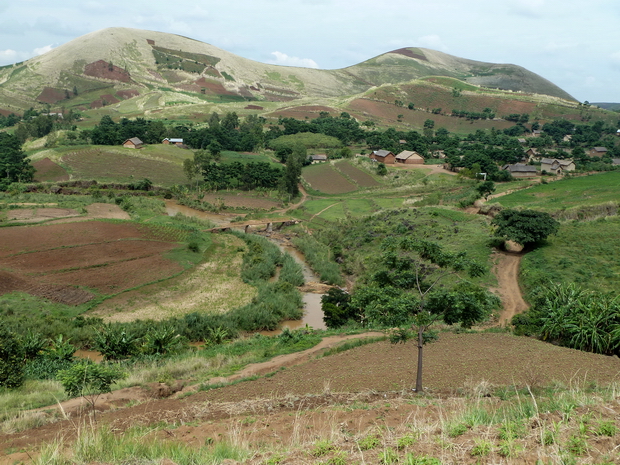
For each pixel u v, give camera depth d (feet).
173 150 479.82
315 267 205.05
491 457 20.57
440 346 92.17
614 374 67.26
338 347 96.89
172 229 232.12
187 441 35.58
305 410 44.19
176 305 143.84
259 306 143.43
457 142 567.18
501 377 65.98
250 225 285.02
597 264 150.20
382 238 223.51
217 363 91.04
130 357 102.12
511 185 350.02
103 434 32.17
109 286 152.35
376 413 40.32
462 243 196.85
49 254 178.91
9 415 54.65
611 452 19.81
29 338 98.58
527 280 148.66
